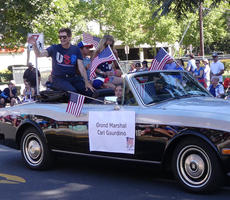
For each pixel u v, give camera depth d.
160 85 6.06
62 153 6.59
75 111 6.21
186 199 5.07
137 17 33.66
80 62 6.86
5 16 19.11
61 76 6.89
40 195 5.59
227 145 4.88
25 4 17.98
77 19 28.95
